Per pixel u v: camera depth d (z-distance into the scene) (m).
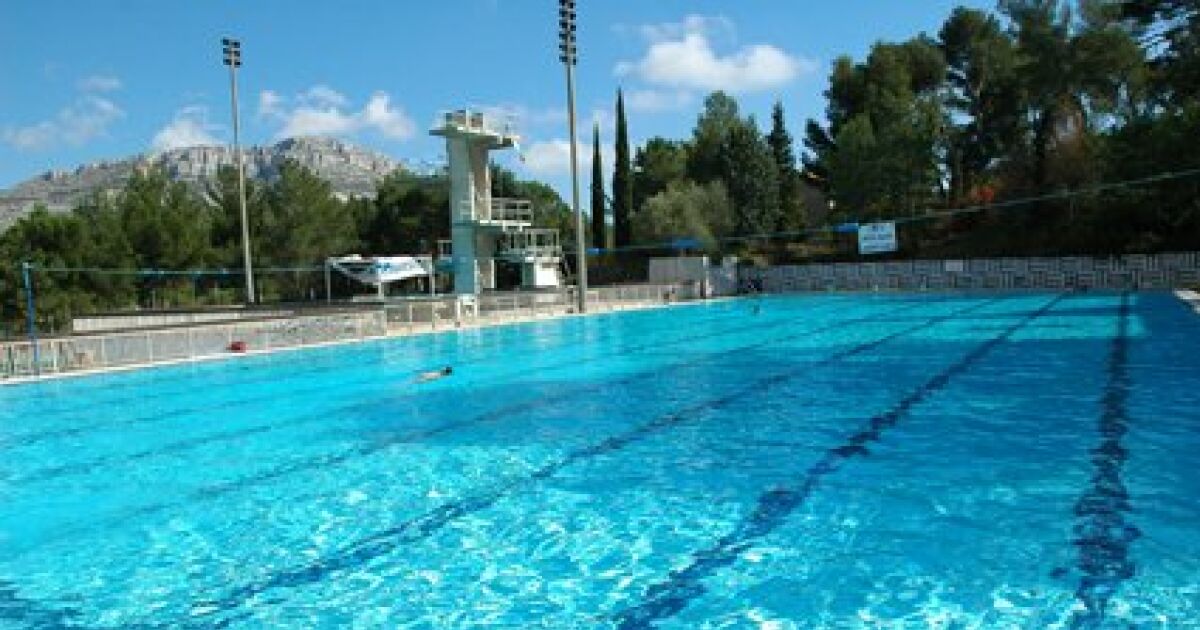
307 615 5.14
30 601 5.57
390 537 6.49
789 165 59.28
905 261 38.59
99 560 6.32
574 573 5.54
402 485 8.02
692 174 61.09
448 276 46.53
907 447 8.41
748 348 18.38
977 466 7.53
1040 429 8.87
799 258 45.28
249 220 52.72
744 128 52.75
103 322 28.88
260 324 21.41
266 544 6.49
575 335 23.44
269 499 7.75
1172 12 32.44
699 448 8.91
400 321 25.62
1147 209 31.23
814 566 5.40
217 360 19.59
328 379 15.98
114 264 45.78
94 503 7.93
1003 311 24.19
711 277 41.72
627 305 34.94
